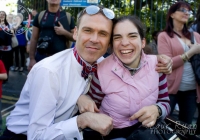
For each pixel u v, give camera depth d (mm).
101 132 1673
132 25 1862
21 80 7566
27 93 1916
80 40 1827
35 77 1773
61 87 1797
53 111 1781
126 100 1841
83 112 1787
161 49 3121
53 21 3695
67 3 4879
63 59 1885
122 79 1854
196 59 3049
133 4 5707
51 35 3670
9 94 6309
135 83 1867
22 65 8531
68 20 3805
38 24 3834
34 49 3967
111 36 1923
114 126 1894
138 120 1838
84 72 1884
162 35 3152
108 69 1903
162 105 1922
